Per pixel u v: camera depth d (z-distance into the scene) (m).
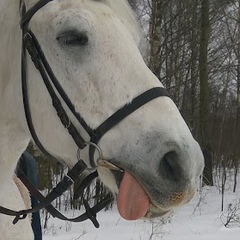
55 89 2.35
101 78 2.26
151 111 2.22
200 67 15.05
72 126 2.33
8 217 2.88
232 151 15.19
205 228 8.23
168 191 2.17
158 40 11.37
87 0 2.34
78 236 7.25
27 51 2.42
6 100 2.57
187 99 19.64
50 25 2.31
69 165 2.49
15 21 2.50
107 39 2.27
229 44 23.08
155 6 11.57
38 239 3.59
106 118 2.26
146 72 2.28
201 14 15.20
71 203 10.40
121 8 2.40
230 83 24.55
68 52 2.30
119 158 2.24
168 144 2.16
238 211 10.63
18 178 3.13
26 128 2.52
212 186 14.07
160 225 7.36
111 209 10.50
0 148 2.62
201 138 14.46
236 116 17.62
